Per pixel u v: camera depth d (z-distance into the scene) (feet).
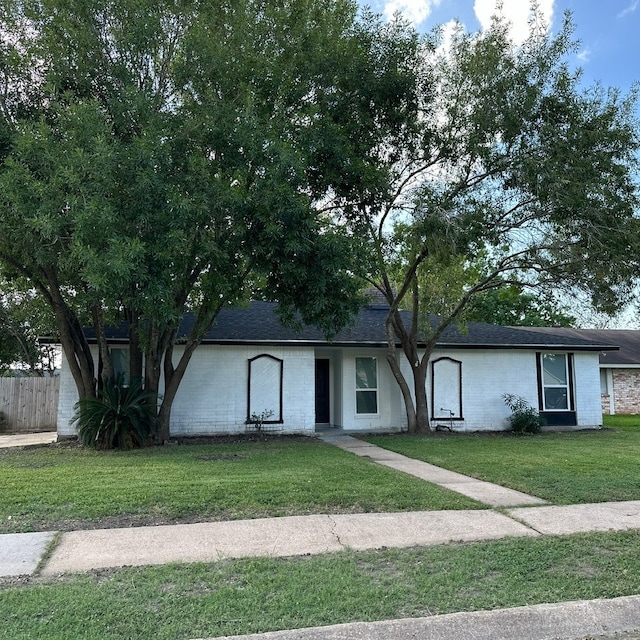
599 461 35.99
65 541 19.56
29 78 37.29
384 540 20.01
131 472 30.76
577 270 46.80
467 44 44.93
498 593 15.31
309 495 25.70
